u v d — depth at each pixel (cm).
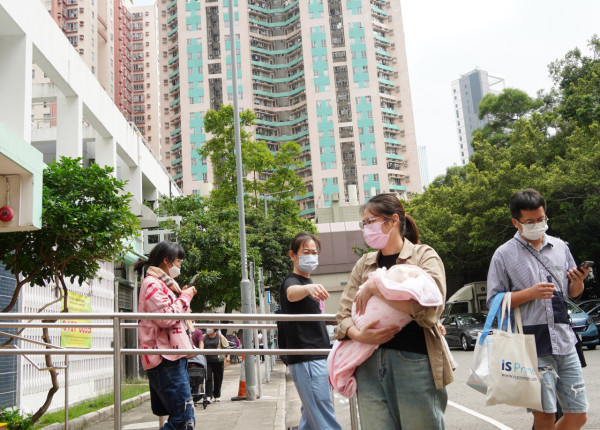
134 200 1941
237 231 2797
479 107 4441
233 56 1669
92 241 754
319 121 10125
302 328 435
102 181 762
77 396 1322
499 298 367
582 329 1884
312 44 10431
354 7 10550
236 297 2733
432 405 272
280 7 11456
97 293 1611
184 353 411
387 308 269
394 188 10100
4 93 1306
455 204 3391
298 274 456
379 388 284
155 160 2923
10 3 1253
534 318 362
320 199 9838
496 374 343
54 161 788
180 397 418
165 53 11194
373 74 10325
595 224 2566
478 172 3020
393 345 278
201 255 2605
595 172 2516
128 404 1183
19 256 735
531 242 381
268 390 1500
